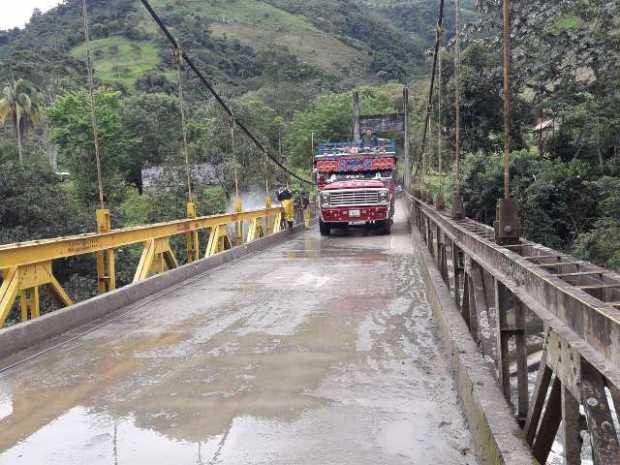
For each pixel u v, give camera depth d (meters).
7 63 71.94
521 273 3.24
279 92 84.56
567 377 2.44
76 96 54.81
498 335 3.95
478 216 25.62
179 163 46.72
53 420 4.44
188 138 57.53
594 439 2.12
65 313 7.39
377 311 8.09
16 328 6.45
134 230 9.72
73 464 3.68
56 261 22.20
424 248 12.96
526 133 32.31
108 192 49.59
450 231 7.27
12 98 50.28
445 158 31.59
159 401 4.76
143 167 57.03
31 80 72.19
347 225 21.56
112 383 5.28
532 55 24.92
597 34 22.78
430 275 8.89
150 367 5.74
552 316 2.61
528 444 3.12
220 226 15.20
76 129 51.16
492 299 4.85
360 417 4.30
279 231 21.58
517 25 23.42
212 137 48.28
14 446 4.00
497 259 3.99
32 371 5.72
